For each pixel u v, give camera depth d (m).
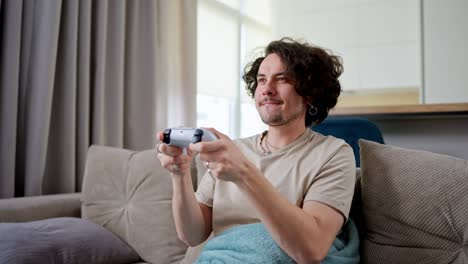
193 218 1.01
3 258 1.07
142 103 2.37
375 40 3.81
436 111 2.05
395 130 2.36
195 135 0.78
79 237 1.28
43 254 1.14
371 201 1.01
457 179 0.93
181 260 1.34
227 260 0.87
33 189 1.72
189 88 2.76
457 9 3.34
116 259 1.33
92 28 2.09
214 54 3.36
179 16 2.78
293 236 0.74
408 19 3.66
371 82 3.84
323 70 1.04
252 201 0.74
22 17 1.76
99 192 1.53
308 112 1.10
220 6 3.44
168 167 0.94
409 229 0.95
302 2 4.13
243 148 1.09
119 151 1.60
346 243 0.97
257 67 1.15
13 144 1.66
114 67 2.16
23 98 1.76
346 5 3.94
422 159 0.98
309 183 0.93
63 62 1.89
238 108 3.69
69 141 1.87
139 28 2.39
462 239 0.90
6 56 1.65
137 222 1.42
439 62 3.41
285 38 1.17
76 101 1.96
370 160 1.04
